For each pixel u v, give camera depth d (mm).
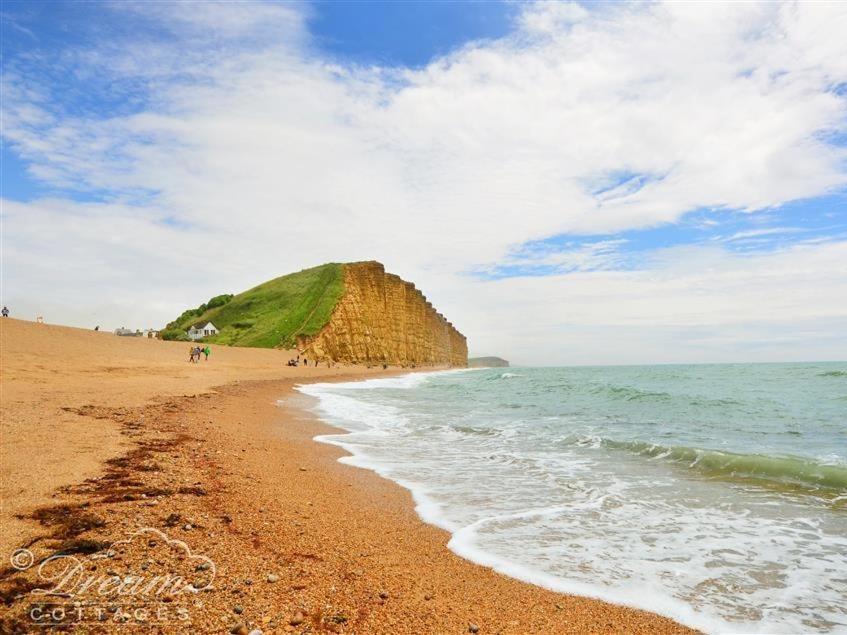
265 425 18047
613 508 9305
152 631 4148
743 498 9961
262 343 97938
